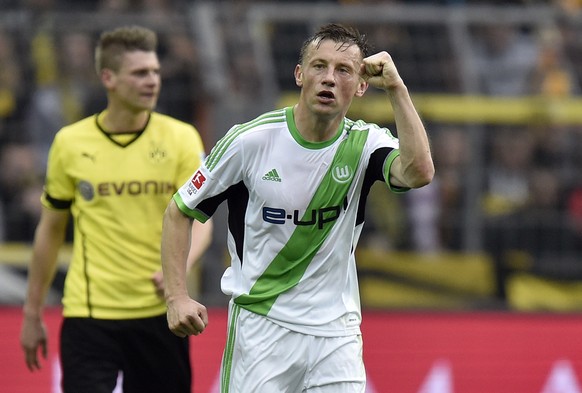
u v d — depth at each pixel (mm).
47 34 30250
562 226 29812
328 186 14914
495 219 29734
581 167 30406
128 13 32906
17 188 28734
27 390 25688
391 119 30203
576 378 27688
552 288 29531
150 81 18891
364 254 29328
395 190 14820
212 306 27188
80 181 19031
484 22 32062
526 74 31750
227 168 15016
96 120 19297
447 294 29438
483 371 27484
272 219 14984
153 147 19156
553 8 34938
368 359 27188
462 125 30438
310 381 15273
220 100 29562
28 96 29625
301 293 15180
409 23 31719
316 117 14625
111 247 18969
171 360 19297
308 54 14531
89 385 18828
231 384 15648
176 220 15258
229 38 30656
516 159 30250
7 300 27969
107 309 18938
